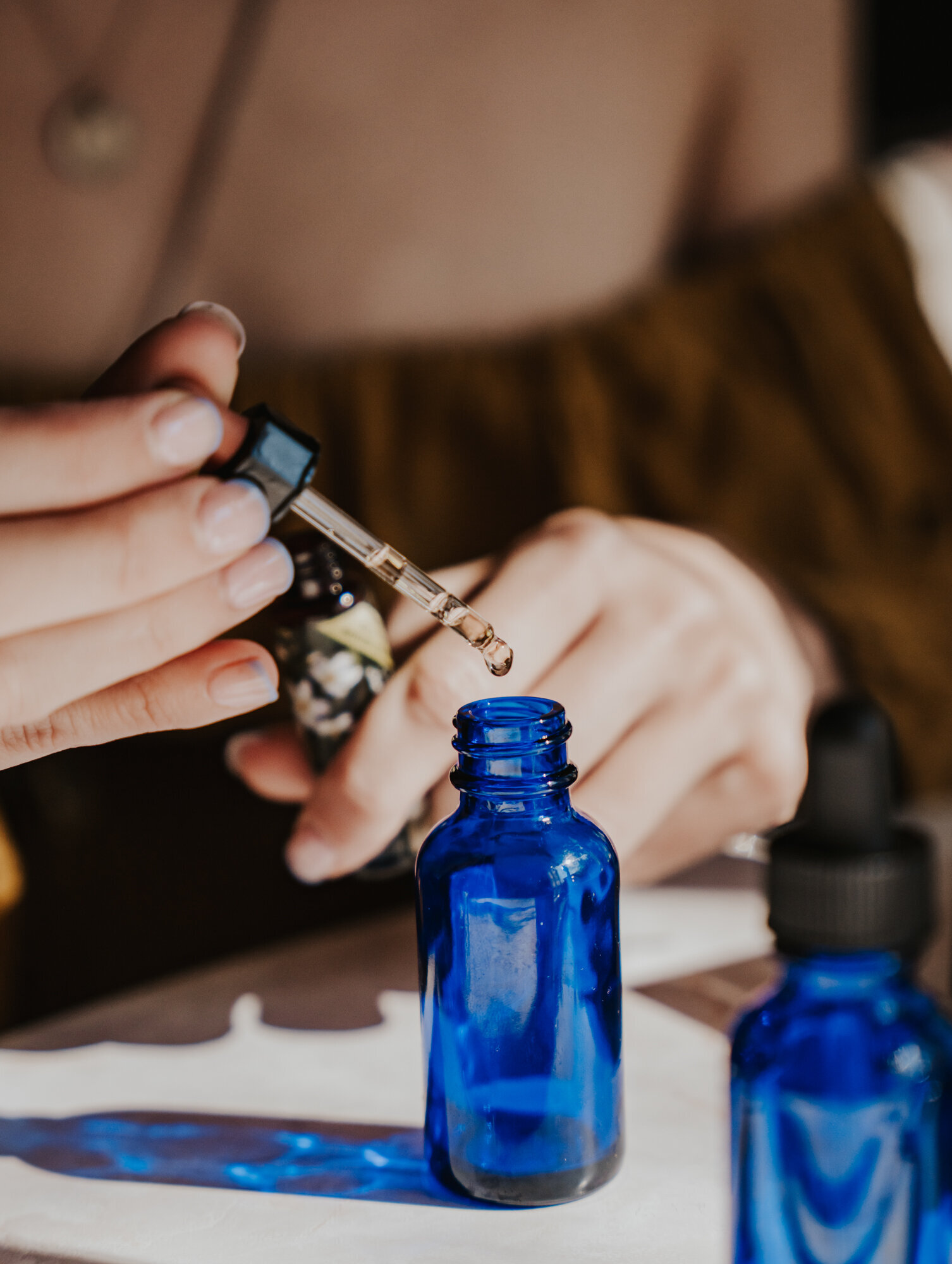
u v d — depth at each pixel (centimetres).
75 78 89
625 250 103
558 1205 45
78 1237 45
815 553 89
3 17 87
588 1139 45
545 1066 45
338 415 88
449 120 96
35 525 42
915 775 71
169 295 92
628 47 101
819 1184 42
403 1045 51
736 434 92
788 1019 42
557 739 45
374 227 95
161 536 42
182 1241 45
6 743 45
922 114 131
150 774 81
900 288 99
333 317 95
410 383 90
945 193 103
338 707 49
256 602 44
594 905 45
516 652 50
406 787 49
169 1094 50
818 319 96
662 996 52
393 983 54
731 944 54
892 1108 42
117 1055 51
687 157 104
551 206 99
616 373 93
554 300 100
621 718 52
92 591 43
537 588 51
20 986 63
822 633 74
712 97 104
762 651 59
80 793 80
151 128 91
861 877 40
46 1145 48
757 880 57
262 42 91
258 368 91
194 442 43
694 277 102
